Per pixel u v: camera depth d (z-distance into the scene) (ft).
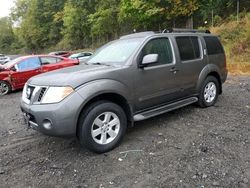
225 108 21.77
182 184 11.57
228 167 12.64
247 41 52.60
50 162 14.28
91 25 145.79
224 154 13.91
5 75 36.70
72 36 164.45
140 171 12.81
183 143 15.49
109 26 131.64
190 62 19.90
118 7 122.83
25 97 15.39
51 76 15.03
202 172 12.35
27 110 14.52
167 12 87.97
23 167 13.91
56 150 15.72
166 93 18.19
